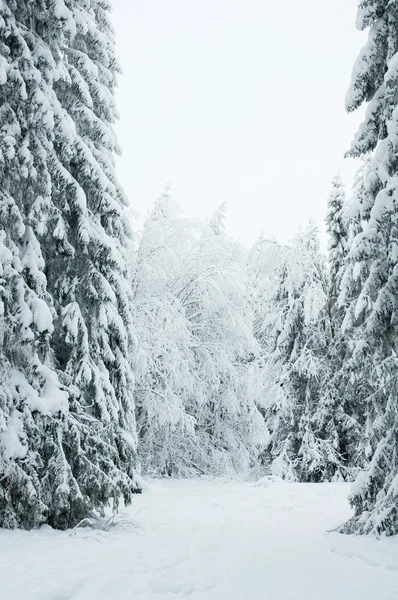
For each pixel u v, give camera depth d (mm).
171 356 22344
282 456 21688
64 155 10453
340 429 21234
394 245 8594
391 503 8055
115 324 11047
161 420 21859
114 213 10984
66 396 9172
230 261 26328
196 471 25000
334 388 21297
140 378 22172
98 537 8156
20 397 8680
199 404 24812
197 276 25594
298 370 22297
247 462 25891
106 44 13172
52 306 9438
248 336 26078
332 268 22688
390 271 8758
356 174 19359
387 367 8750
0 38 9086
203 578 5648
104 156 12422
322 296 22953
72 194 10297
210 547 7551
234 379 25625
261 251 26391
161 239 24734
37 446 8656
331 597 4984
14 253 8867
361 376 9469
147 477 21641
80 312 10539
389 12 9328
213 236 26828
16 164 9055
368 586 5418
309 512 12305
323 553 7125
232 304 26016
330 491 16375
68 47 12750
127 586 5309
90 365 10602
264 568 6176
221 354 25125
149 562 6363
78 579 5395
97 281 10766
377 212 8695
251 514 11992
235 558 6742
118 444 11305
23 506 8375
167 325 23047
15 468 8117
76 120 11609
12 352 9023
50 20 10086
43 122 9109
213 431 26578
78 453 9164
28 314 8547
